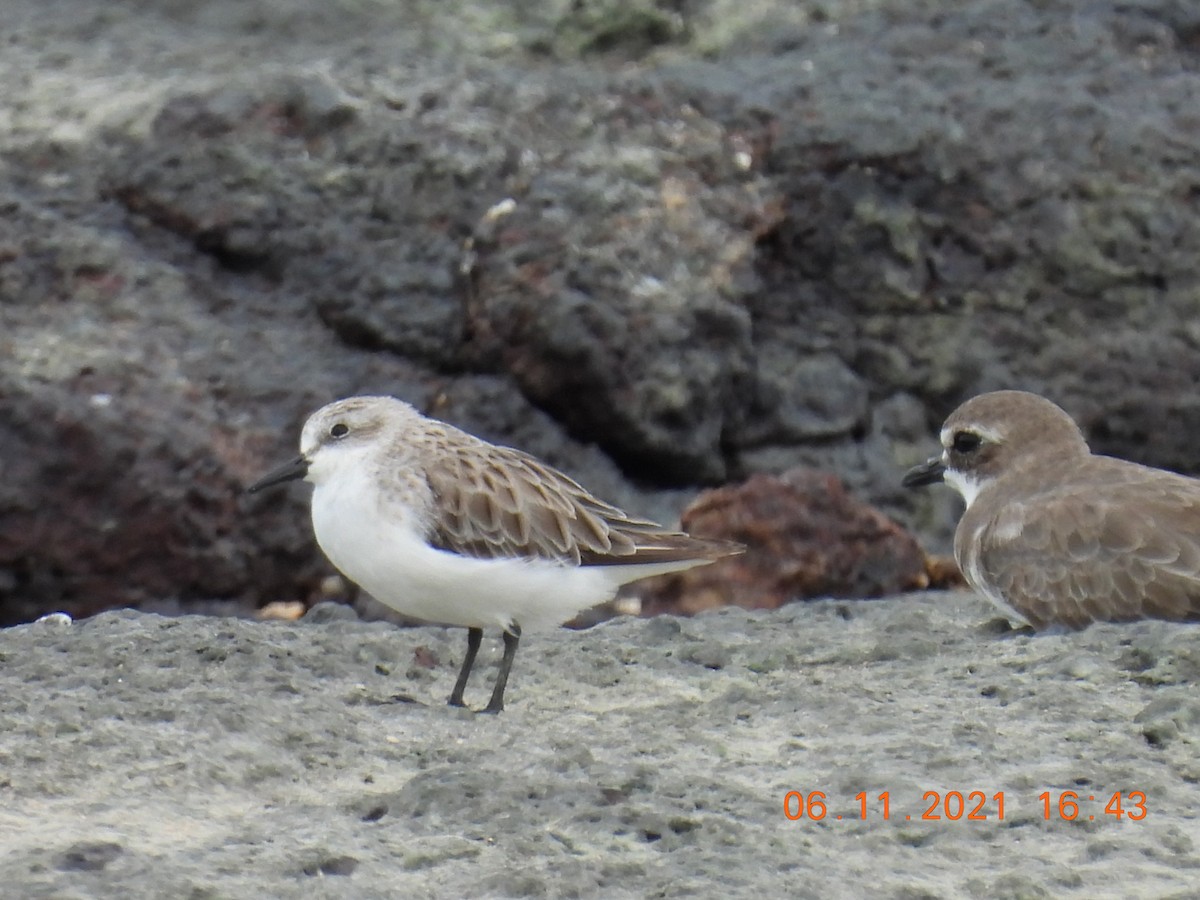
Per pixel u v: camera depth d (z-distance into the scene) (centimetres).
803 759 911
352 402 1071
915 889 747
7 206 1587
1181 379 1733
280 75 1652
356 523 1035
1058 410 1283
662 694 1060
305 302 1611
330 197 1612
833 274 1716
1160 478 1197
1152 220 1719
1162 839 806
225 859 762
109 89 1673
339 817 822
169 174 1606
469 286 1612
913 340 1730
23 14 1845
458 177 1612
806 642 1162
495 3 1819
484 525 1030
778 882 753
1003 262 1723
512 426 1616
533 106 1669
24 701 964
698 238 1645
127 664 1052
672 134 1680
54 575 1522
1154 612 1137
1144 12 1814
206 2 1844
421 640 1160
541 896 734
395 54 1736
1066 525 1179
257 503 1539
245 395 1560
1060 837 810
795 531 1485
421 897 732
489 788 838
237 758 902
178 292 1588
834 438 1708
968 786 866
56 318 1559
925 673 1066
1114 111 1736
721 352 1645
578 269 1603
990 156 1712
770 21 1814
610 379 1606
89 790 855
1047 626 1180
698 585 1467
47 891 710
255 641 1111
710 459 1656
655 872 757
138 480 1516
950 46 1783
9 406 1505
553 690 1073
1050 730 947
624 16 1806
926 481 1327
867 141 1698
